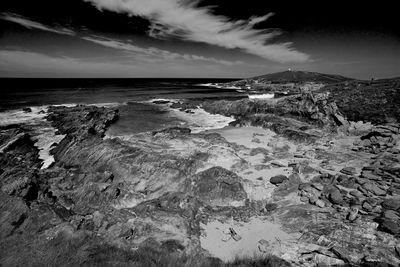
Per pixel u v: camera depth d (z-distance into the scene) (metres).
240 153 26.61
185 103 60.75
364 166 23.16
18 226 12.68
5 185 16.69
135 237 13.09
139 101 64.06
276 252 12.68
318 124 38.16
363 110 42.81
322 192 18.45
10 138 28.44
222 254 13.06
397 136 29.30
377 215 15.35
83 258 9.22
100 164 22.59
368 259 11.53
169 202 16.72
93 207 17.19
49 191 18.16
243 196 18.22
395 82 56.47
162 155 22.16
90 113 39.78
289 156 26.03
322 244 13.09
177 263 10.17
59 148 27.09
